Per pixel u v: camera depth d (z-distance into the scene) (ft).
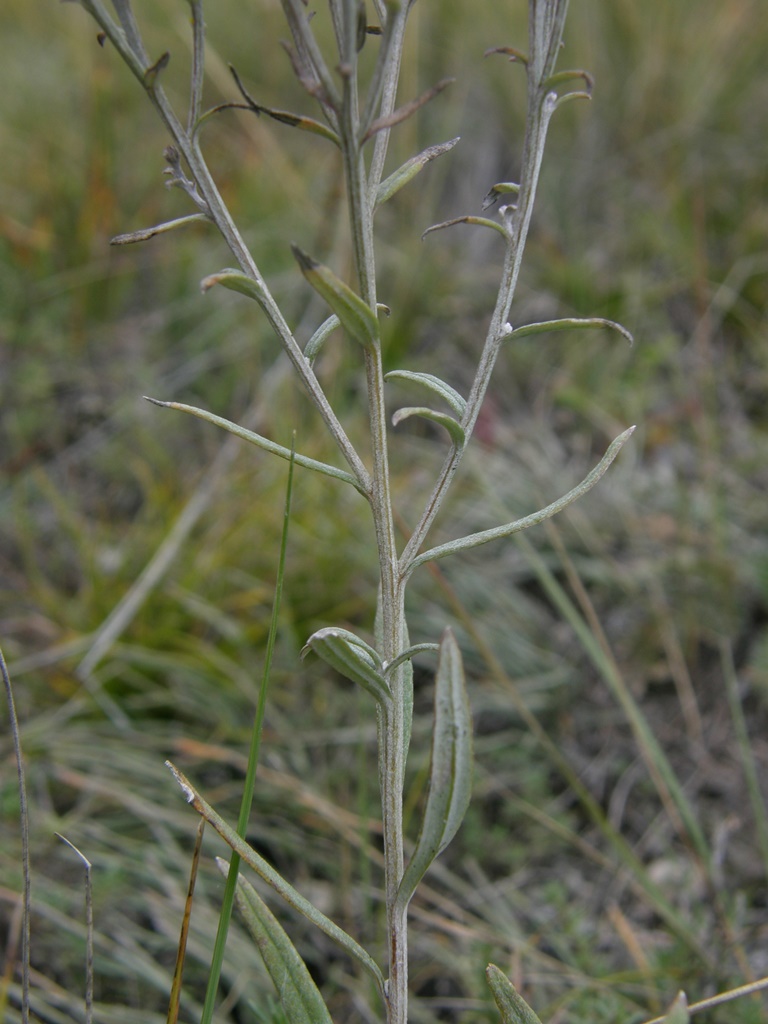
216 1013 1.04
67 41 2.61
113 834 1.25
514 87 2.49
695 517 1.65
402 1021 0.56
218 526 1.63
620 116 2.50
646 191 2.37
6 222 2.10
